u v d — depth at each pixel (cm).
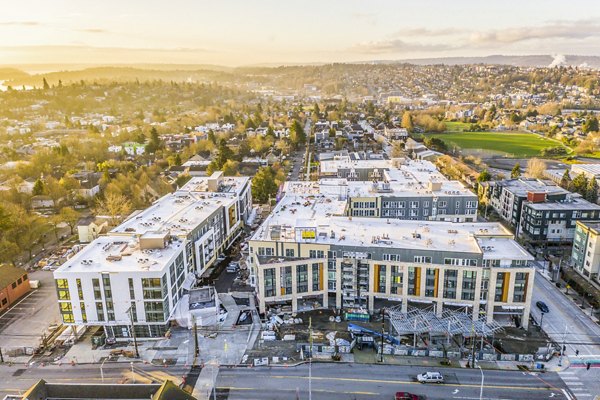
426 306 13800
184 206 18462
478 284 12938
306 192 19938
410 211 19175
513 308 12962
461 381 11025
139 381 11138
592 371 11350
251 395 10638
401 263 13312
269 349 12338
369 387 10869
